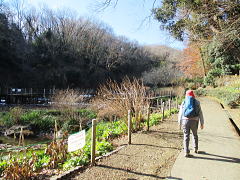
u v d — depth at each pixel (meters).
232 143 6.53
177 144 6.43
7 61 34.69
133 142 6.65
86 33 49.53
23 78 35.19
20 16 44.50
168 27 12.48
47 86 36.59
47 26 46.66
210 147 6.12
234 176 4.26
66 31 47.03
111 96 10.84
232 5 8.31
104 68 49.00
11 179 4.32
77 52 46.72
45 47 42.88
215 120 10.27
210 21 9.80
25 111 17.00
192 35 11.43
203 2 8.70
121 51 54.31
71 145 4.89
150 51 62.50
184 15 10.12
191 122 5.33
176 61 55.09
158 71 41.38
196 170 4.54
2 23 34.75
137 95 9.02
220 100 18.42
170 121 10.16
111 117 11.07
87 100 19.27
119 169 4.61
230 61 27.36
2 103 22.23
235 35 8.90
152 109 13.41
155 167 4.71
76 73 41.59
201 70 40.56
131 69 55.19
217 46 14.02
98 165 4.82
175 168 4.64
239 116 10.77
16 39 37.88
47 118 15.62
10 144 11.72
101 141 6.85
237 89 17.58
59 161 5.27
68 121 14.47
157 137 7.21
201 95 27.77
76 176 4.27
